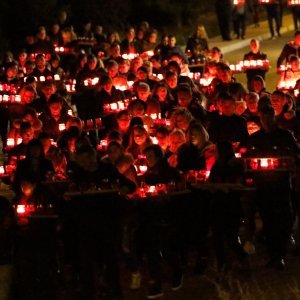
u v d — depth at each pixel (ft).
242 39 157.58
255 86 75.77
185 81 81.00
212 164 56.70
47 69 96.02
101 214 50.29
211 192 54.70
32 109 70.03
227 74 82.02
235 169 54.24
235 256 58.03
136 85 80.28
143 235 52.54
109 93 79.56
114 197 50.62
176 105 74.59
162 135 60.49
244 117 66.13
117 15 191.31
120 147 56.90
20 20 177.47
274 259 56.44
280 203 56.13
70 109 74.79
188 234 55.57
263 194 56.24
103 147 66.49
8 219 49.85
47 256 51.39
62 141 65.10
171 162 58.08
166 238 53.16
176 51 106.93
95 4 187.01
